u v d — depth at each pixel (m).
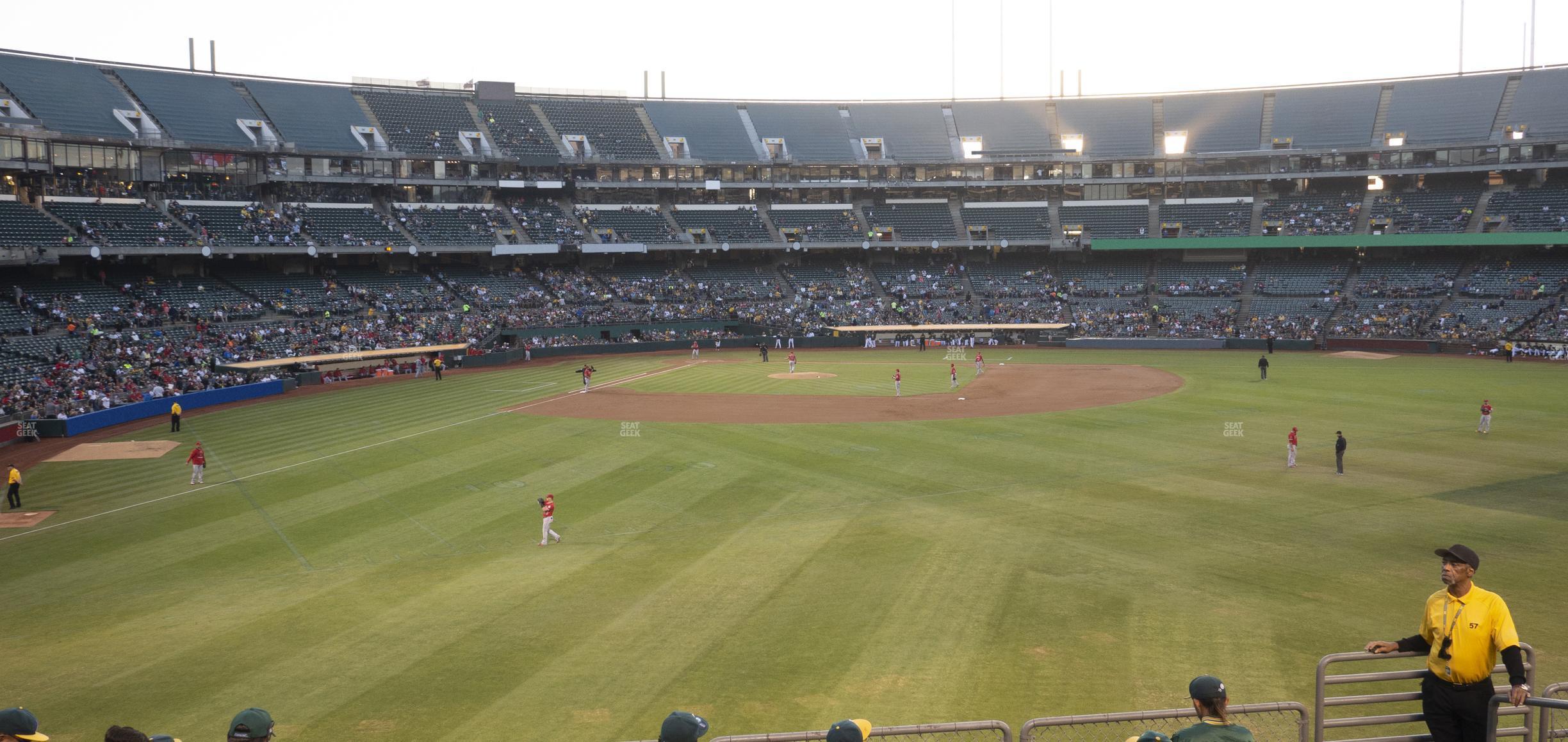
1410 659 20.39
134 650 22.23
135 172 87.31
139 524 33.94
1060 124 121.19
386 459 44.44
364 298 92.00
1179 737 7.94
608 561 28.66
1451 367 77.06
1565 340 83.50
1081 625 22.73
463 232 101.75
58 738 17.98
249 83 99.69
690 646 21.88
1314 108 114.19
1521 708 9.54
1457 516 32.03
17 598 26.34
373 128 102.75
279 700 19.39
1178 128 117.38
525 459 44.06
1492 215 99.69
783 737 10.00
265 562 29.20
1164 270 113.00
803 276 116.44
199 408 63.03
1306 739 10.73
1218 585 25.52
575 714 18.48
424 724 18.19
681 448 46.44
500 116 112.12
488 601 25.19
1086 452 44.41
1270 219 110.25
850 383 72.12
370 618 24.05
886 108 125.31
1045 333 105.19
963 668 20.33
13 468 37.16
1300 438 46.91
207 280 86.75
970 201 121.56
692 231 111.69
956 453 44.53
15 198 77.19
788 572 27.25
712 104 123.00
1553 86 104.50
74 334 70.75
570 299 103.56
